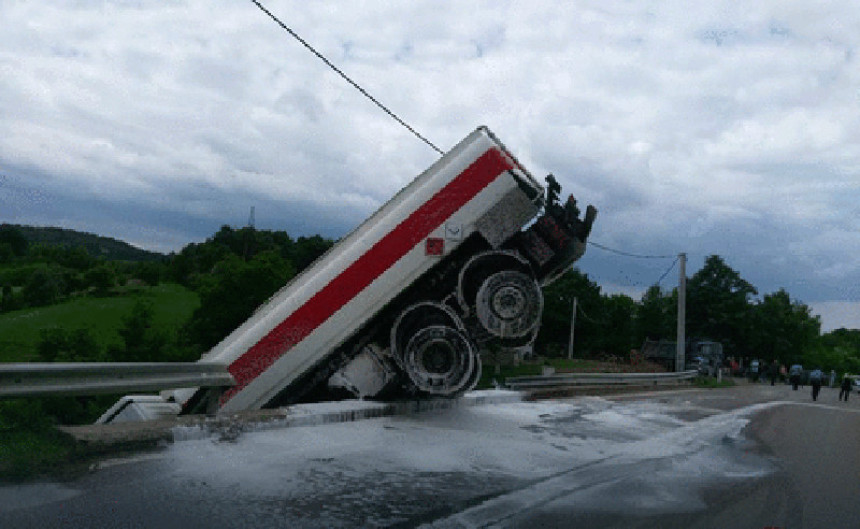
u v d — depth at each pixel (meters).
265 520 4.29
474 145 11.30
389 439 7.71
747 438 10.25
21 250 141.12
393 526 4.37
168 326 37.88
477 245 11.45
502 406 12.80
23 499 4.29
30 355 43.97
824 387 53.44
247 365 10.41
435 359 10.77
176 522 4.10
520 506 5.04
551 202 11.43
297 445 6.84
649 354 50.03
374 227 10.99
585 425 10.53
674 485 6.23
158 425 6.48
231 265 38.62
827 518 5.38
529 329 10.78
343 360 11.40
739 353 69.44
